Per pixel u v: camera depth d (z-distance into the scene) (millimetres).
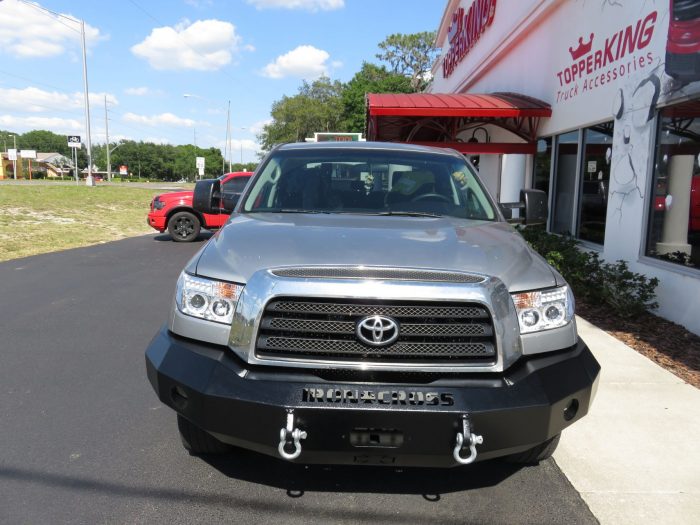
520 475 3271
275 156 4336
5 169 90312
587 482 3199
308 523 2785
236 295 2633
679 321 6277
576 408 2713
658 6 6805
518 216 4324
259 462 3367
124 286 8320
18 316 6562
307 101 62906
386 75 58000
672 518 2877
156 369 2730
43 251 11727
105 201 25031
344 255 2713
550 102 10711
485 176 16844
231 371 2566
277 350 2555
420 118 12602
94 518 2797
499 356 2553
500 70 14625
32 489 3039
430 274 2584
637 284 6516
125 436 3668
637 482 3197
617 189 7781
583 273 7227
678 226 6547
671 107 6691
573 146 9812
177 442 3600
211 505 2926
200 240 14297
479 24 16094
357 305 2510
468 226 3465
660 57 6758
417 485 3154
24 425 3803
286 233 3059
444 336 2527
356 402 2451
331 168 4148
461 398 2469
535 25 11586
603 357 5211
